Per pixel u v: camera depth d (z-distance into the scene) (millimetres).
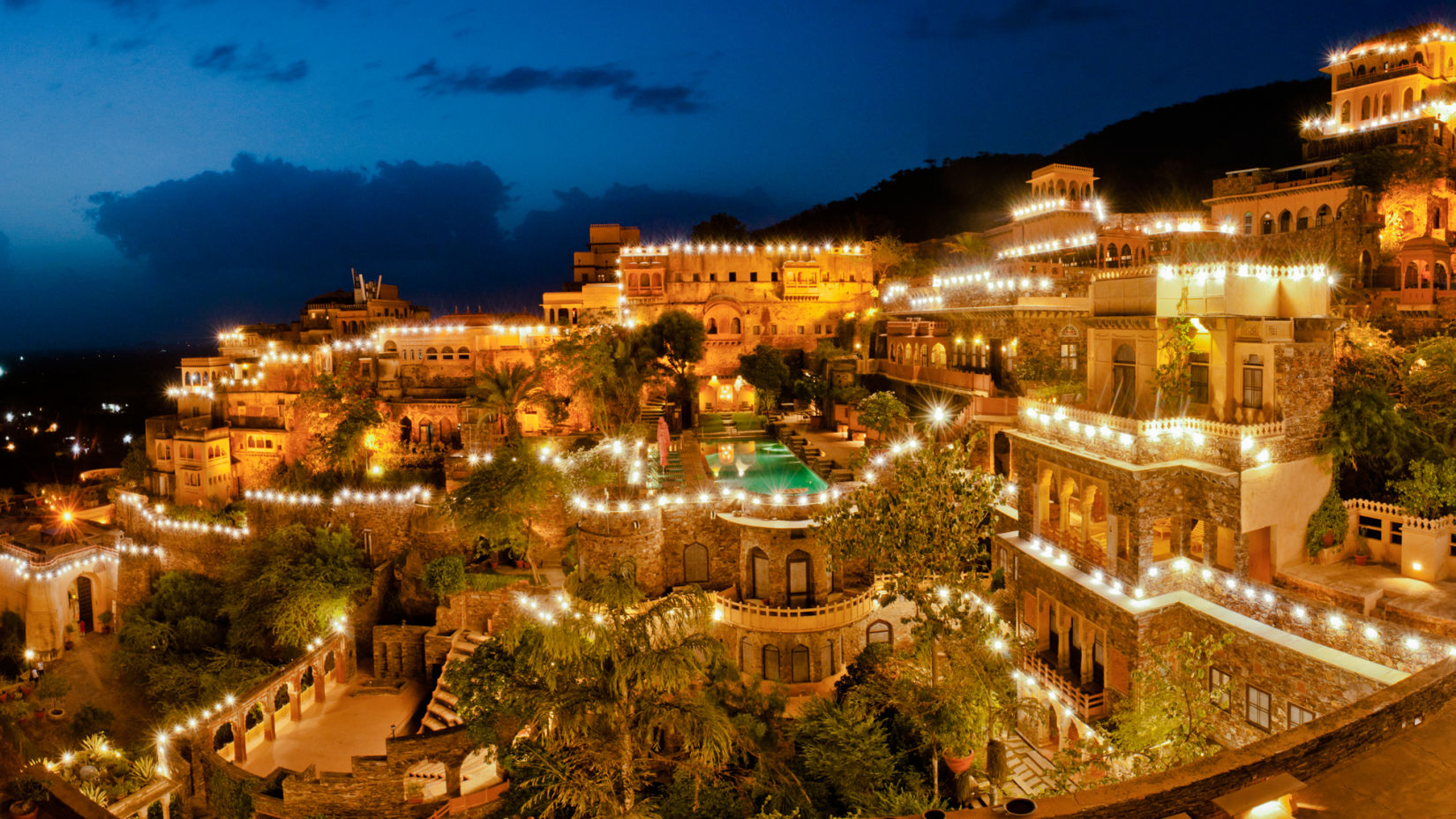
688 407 63406
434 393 64375
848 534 27516
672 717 20516
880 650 31578
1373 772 9289
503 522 41531
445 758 32500
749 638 34281
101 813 8297
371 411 59594
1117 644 25359
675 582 38844
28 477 106438
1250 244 54312
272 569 48188
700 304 71438
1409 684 10711
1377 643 21234
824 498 35125
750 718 27359
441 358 64875
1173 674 22188
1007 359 42688
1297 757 9281
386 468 59438
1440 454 26594
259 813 33375
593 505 38031
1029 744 29141
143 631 51500
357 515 52625
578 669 20875
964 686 24562
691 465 48500
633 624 21438
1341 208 52156
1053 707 28562
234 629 48281
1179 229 51688
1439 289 45469
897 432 43906
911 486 26359
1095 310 30531
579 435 58781
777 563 34688
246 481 64812
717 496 38500
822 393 58438
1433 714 10539
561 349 59250
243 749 36656
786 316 71375
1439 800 8789
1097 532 30672
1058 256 55500
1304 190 54094
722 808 24438
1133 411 28875
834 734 26000
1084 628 27141
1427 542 25078
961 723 23953
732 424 61344
